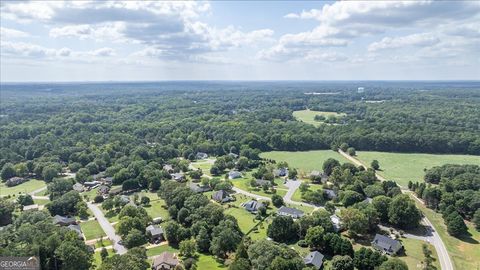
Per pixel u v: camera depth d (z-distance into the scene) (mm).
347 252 127562
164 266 120375
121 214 159625
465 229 154500
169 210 166125
